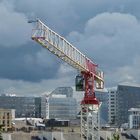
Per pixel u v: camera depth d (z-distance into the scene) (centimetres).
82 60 17125
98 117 18925
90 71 17762
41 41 14388
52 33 14812
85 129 18388
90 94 17862
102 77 19150
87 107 17975
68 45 15938
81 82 17875
